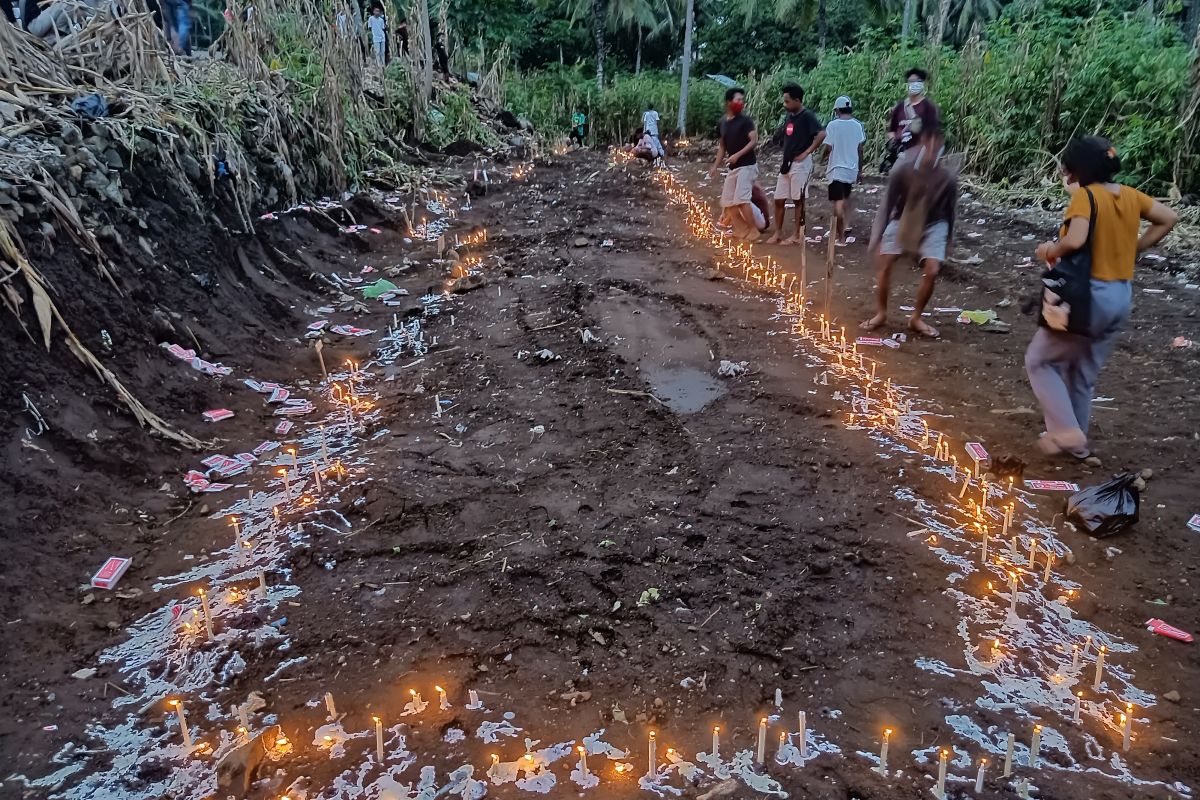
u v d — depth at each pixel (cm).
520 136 1980
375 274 906
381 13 1778
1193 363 607
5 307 468
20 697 317
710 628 347
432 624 355
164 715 311
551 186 1486
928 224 663
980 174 1316
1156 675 323
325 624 358
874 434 513
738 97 1009
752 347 672
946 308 772
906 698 309
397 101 1550
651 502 444
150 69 801
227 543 421
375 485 466
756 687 315
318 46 1237
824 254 980
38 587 377
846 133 986
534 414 561
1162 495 445
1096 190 433
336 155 1076
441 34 1944
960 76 1404
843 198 1016
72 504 429
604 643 340
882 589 369
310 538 421
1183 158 1009
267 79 1019
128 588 387
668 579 379
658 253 992
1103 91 1144
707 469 476
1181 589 372
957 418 541
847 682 317
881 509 429
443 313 784
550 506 445
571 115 2477
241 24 1033
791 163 989
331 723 303
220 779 279
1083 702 308
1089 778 274
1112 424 528
